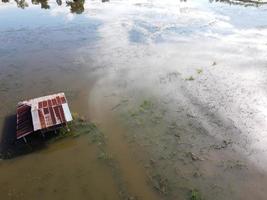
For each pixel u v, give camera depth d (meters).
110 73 30.67
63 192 18.02
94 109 25.11
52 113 21.98
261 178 18.02
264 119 22.56
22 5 56.16
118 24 44.00
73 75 30.84
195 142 20.95
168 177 18.45
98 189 18.05
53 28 44.19
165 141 21.23
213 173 18.52
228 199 16.88
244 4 51.72
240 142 20.70
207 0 55.06
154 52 34.62
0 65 34.00
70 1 56.44
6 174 19.52
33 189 18.38
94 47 37.12
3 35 42.50
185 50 34.62
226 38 37.41
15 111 25.53
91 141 21.67
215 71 29.48
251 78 27.91
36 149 21.31
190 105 24.75
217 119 22.94
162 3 53.41
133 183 18.28
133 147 20.92
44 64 33.66
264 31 38.88
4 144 21.97
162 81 28.39
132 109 24.77
